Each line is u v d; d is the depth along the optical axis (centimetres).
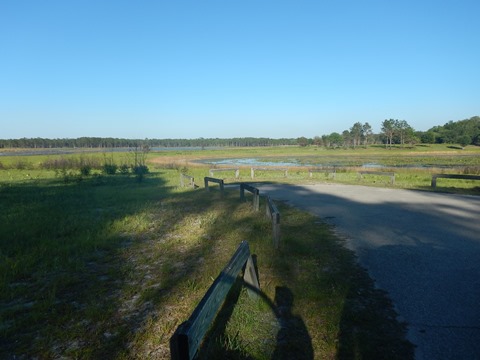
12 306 444
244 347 328
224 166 3731
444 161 5328
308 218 891
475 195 1284
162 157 6962
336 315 378
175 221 944
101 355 329
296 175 2525
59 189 1780
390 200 1177
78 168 3203
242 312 390
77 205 1249
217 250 648
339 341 330
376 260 552
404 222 823
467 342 321
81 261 609
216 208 1112
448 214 912
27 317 402
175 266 576
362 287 448
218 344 331
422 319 364
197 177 2406
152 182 2147
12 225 894
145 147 4050
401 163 4944
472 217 870
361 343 324
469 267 512
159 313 408
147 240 759
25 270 559
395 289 439
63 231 821
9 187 1877
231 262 350
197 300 436
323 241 671
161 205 1237
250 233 746
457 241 651
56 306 436
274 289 449
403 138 12800
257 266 537
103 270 574
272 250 609
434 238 675
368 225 800
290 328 360
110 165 2831
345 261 551
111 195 1516
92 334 367
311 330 354
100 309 422
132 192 1628
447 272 494
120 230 846
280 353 317
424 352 308
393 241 660
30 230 829
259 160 6316
